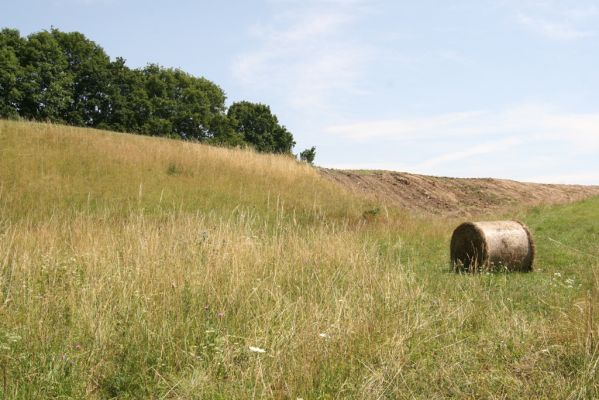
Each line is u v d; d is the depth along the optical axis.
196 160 23.62
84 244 9.72
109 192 18.67
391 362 4.90
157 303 6.27
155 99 53.53
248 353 5.01
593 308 5.82
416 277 9.37
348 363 4.99
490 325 6.31
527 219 20.33
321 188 23.95
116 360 4.97
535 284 9.45
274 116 60.94
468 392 4.54
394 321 6.00
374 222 19.45
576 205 23.86
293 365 4.76
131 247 8.52
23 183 18.22
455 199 31.98
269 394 4.35
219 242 8.78
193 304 6.23
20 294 6.59
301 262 8.62
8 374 4.48
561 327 5.66
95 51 51.53
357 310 6.39
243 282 6.99
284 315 6.09
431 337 5.71
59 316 5.74
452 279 9.73
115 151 22.69
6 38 46.41
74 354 4.91
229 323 5.87
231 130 56.41
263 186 22.39
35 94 44.59
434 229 18.09
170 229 10.23
